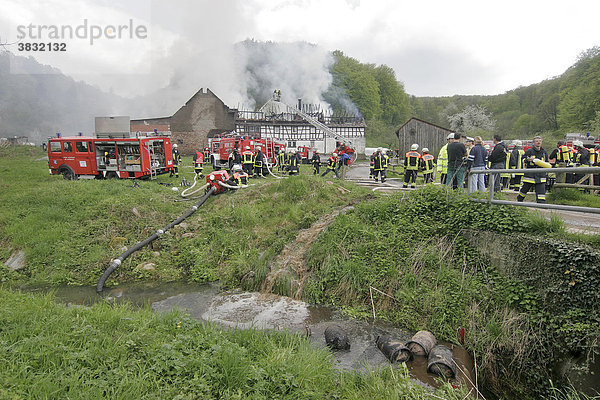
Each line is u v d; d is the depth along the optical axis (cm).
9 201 1253
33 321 480
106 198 1245
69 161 1702
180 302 785
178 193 1385
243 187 1336
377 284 752
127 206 1178
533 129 6331
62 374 365
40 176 1862
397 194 972
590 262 545
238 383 398
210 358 434
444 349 562
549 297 587
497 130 7169
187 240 1073
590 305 538
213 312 732
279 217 1116
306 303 773
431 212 855
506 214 713
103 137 1670
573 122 4944
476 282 686
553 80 6812
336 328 612
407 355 559
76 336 450
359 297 753
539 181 884
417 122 3862
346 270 786
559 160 1127
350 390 452
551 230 661
